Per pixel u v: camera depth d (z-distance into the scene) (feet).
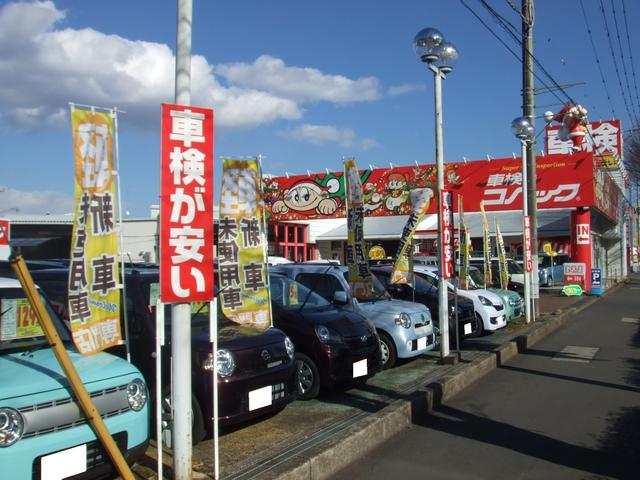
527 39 50.98
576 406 23.85
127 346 15.42
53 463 12.14
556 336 44.47
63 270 20.34
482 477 16.26
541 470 16.76
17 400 11.91
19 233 76.48
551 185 68.49
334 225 111.55
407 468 16.99
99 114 13.99
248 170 18.92
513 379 29.22
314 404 22.52
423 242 100.22
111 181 14.30
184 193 13.64
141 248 87.30
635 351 37.11
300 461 15.47
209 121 14.02
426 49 29.35
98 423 12.33
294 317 23.84
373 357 24.88
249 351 18.52
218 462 14.66
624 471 16.66
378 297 32.01
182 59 14.10
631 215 165.78
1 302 15.37
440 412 23.04
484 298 40.86
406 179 71.31
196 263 13.78
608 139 118.32
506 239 100.58
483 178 70.44
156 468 15.10
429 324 31.48
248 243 18.78
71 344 15.62
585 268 79.00
